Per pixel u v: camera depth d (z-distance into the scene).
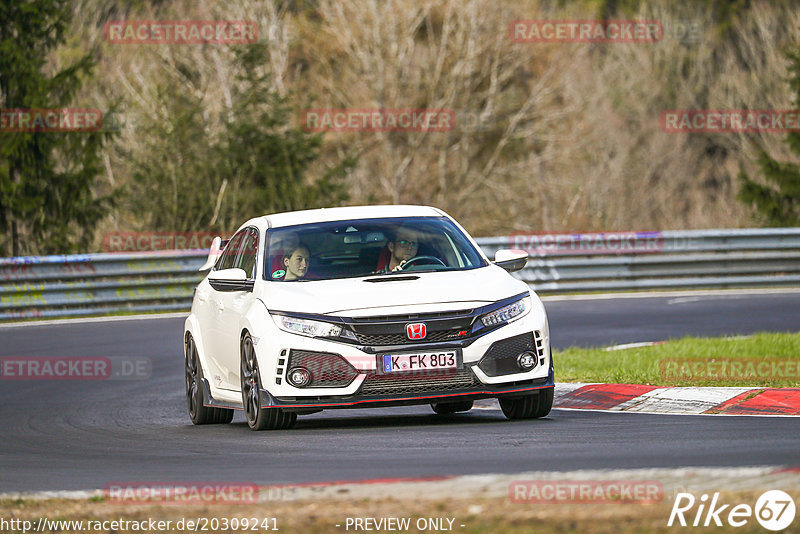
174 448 31.41
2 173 109.56
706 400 35.41
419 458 26.59
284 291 33.34
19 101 112.44
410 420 36.41
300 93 170.25
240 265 37.56
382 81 163.00
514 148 173.75
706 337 59.38
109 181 131.75
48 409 43.97
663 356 47.00
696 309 74.56
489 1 168.50
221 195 115.69
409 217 36.81
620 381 40.66
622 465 24.23
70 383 51.25
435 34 173.12
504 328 32.09
